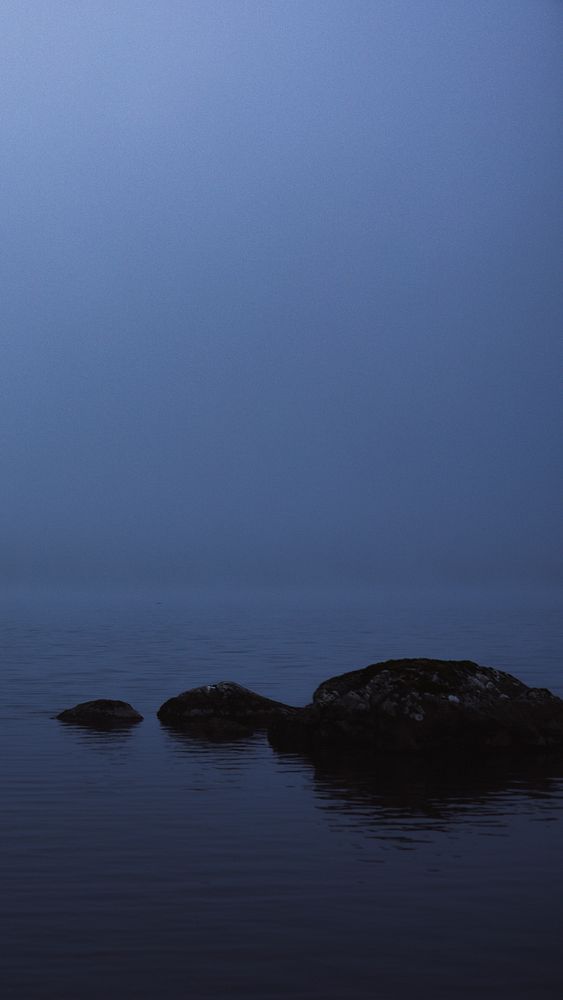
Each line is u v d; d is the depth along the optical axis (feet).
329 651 106.32
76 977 23.66
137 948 25.32
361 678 56.65
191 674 84.99
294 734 55.57
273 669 88.38
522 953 25.11
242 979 23.61
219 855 33.14
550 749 53.83
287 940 25.86
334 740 54.34
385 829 36.60
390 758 51.47
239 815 38.63
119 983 23.35
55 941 25.73
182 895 29.17
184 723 61.62
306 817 38.40
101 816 38.34
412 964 24.47
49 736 56.90
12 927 26.63
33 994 22.76
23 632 140.26
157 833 35.86
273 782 45.03
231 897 29.01
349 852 33.55
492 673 56.13
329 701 55.47
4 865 31.91
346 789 43.65
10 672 86.94
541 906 28.32
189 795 42.16
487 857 32.94
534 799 41.75
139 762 49.62
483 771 48.01
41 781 44.86
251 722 61.62
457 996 22.77
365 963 24.50
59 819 37.86
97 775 46.26
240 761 50.14
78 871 31.35
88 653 105.50
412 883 30.30
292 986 23.25
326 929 26.58
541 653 103.24
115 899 28.81
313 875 31.07
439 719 53.06
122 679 82.02
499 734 53.42
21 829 36.35
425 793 42.80
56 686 77.87
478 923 27.04
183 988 23.12
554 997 22.75
